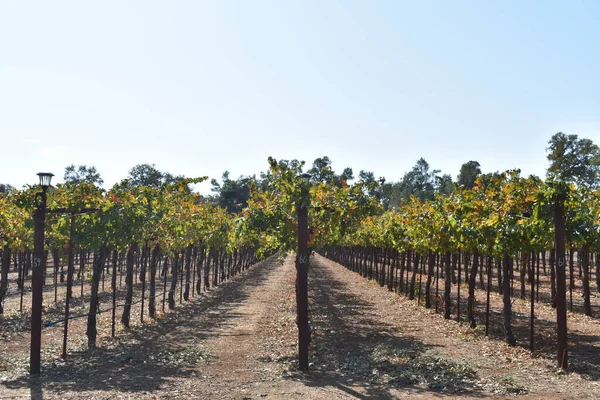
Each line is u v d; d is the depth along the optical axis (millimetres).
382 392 9891
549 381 10641
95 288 15359
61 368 12070
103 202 14961
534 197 12633
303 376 11320
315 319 19797
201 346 14703
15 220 20969
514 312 21484
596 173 66000
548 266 46625
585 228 12367
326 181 16453
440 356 13078
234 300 26688
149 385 10516
